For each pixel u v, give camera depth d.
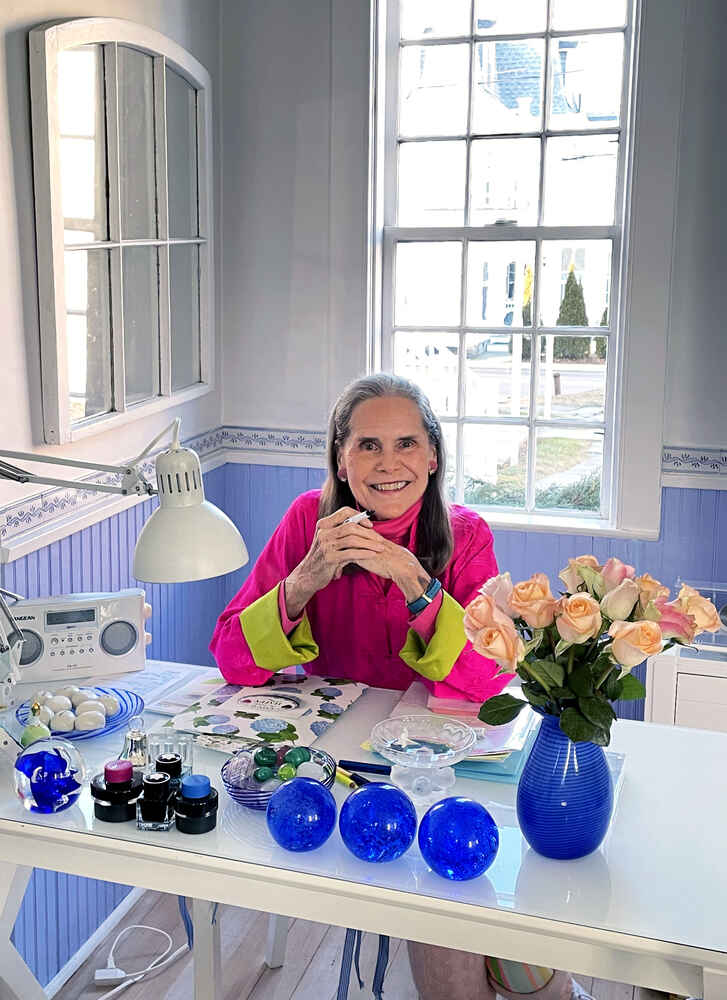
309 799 1.63
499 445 3.65
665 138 3.18
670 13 3.13
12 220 2.40
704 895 1.54
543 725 1.62
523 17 3.41
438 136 3.53
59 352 2.49
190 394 3.28
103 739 1.97
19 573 2.47
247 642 2.17
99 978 2.68
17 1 2.37
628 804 1.79
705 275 3.25
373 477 2.19
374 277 3.56
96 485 1.86
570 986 2.02
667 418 3.35
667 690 2.74
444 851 1.54
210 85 3.32
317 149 3.46
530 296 3.54
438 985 1.97
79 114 2.60
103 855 1.69
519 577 3.54
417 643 2.15
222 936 2.84
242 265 3.59
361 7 3.34
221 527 1.83
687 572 3.40
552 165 3.47
